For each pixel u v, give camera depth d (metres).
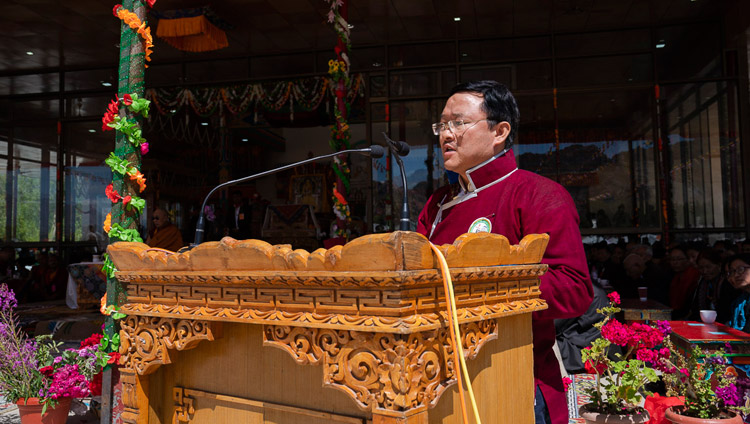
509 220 1.57
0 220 11.28
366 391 0.92
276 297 1.04
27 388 3.31
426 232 1.90
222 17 8.72
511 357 1.24
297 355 1.02
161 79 11.05
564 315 1.41
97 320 5.74
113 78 10.99
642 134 9.15
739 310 4.23
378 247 0.88
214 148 15.61
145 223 13.43
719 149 8.90
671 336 3.99
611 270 7.50
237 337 1.27
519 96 9.45
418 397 0.90
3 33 9.26
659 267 7.08
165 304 1.27
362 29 9.26
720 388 2.58
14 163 11.38
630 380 2.85
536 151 9.37
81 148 11.23
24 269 10.73
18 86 11.34
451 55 9.70
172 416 1.37
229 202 14.69
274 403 1.18
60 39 9.57
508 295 1.16
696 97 9.02
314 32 9.45
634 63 9.24
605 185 9.18
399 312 0.87
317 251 0.97
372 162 9.58
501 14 8.73
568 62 9.41
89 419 3.68
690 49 9.10
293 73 10.62
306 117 13.21
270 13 8.68
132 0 2.90
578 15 8.80
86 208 11.17
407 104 9.67
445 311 0.97
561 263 1.43
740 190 8.81
